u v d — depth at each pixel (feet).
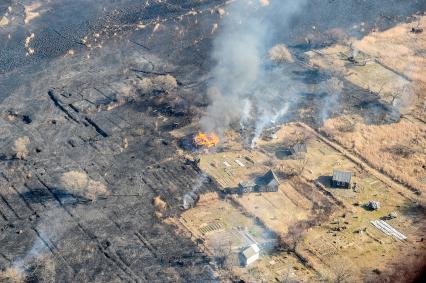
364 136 407.23
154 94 437.58
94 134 393.70
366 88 462.60
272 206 339.57
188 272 293.23
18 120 405.59
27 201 334.44
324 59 501.15
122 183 350.84
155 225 322.14
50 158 369.30
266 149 387.14
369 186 361.71
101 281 287.07
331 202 346.13
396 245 317.22
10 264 293.23
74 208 331.16
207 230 319.88
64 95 434.30
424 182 367.86
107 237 312.91
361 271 298.15
